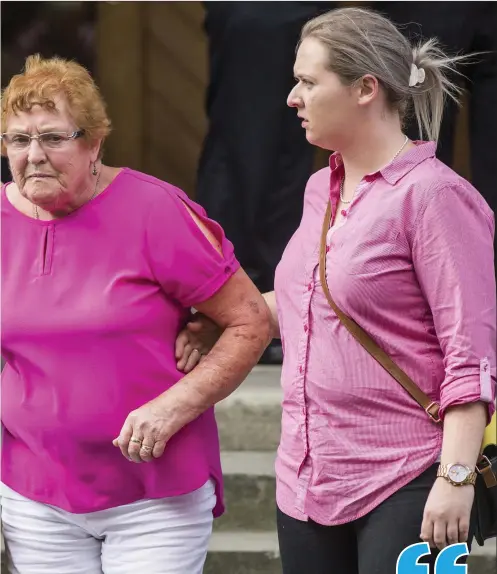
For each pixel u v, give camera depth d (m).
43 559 8.43
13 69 18.47
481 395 7.43
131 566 8.30
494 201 13.86
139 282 8.09
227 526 12.53
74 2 18.81
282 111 13.62
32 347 8.08
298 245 8.25
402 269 7.72
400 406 7.77
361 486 7.84
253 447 13.08
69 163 7.83
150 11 19.75
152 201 8.09
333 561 8.16
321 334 7.94
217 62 13.77
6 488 8.48
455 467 7.48
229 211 13.93
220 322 8.39
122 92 19.86
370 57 7.78
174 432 8.09
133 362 8.08
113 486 8.21
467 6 13.39
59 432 8.11
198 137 20.19
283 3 13.52
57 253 8.08
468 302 7.54
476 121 13.78
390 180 7.79
